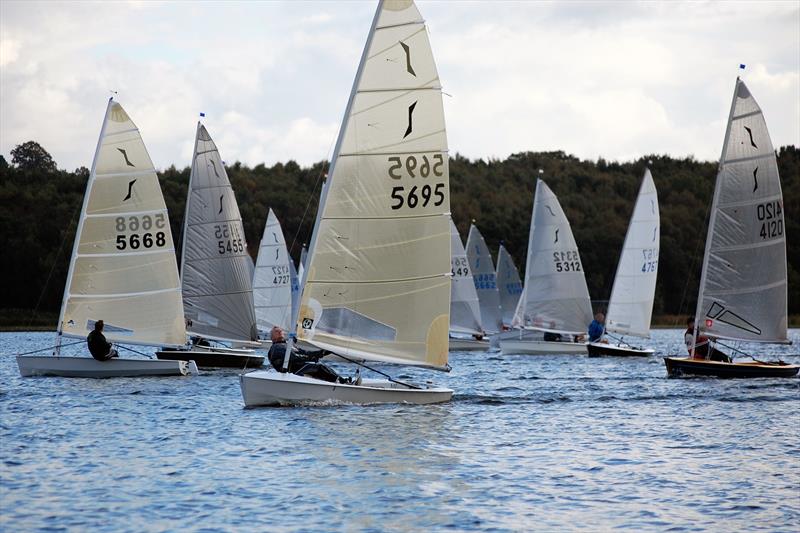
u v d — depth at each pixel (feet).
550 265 263.70
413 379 175.11
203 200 201.46
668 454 96.58
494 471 87.86
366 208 122.42
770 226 171.12
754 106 170.60
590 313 264.31
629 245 253.44
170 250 171.53
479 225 575.79
